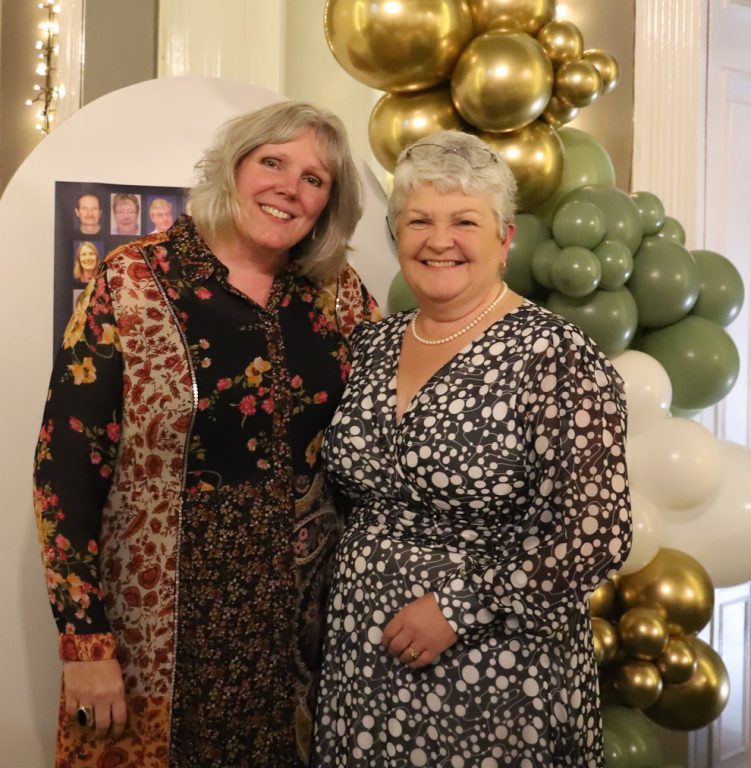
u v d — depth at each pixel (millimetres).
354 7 1997
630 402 2037
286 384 1657
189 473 1583
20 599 2041
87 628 1492
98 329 1546
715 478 2109
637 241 2059
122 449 1581
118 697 1507
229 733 1590
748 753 3029
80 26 3006
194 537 1574
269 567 1618
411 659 1454
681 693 2102
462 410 1476
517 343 1484
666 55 2770
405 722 1492
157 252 1625
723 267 2217
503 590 1403
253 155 1630
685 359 2119
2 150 3020
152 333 1571
